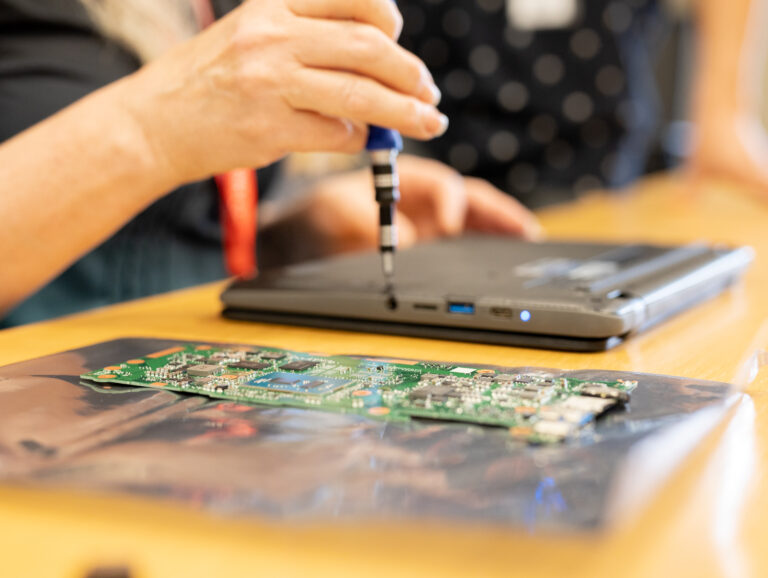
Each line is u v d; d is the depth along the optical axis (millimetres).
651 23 2529
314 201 1461
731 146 2107
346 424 437
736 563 295
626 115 2377
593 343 642
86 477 370
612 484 344
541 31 2277
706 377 561
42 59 1171
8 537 330
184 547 313
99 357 614
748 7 2076
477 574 281
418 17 2209
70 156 820
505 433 415
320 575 287
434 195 1321
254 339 726
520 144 2322
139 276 1337
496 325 678
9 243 831
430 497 334
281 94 710
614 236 1361
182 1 1303
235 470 371
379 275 816
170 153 800
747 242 1289
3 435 431
